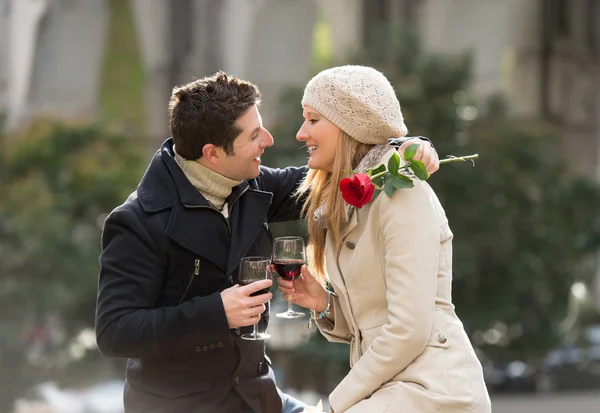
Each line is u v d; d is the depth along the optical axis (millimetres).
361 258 4914
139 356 4887
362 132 4930
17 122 35188
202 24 41094
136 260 4949
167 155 5148
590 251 26594
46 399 25703
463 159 4996
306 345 22547
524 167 26188
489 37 41156
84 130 29531
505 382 29562
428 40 40156
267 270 4957
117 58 42156
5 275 25812
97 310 4961
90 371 26422
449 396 4707
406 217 4770
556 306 25453
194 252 5035
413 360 4805
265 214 5293
